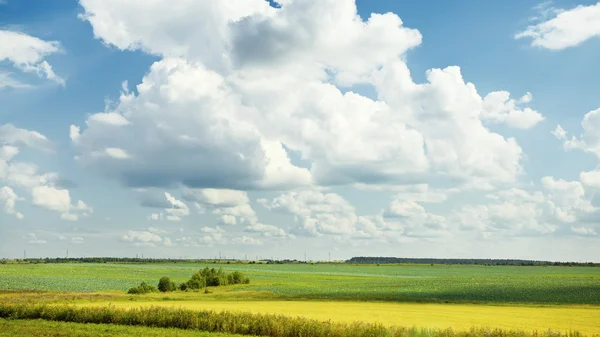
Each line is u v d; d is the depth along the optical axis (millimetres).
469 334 33750
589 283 121875
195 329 36719
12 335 32969
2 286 104250
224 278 117500
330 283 129000
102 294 76812
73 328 36406
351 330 32750
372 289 104125
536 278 155375
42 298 66375
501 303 70875
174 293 87812
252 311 53719
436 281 139625
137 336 32938
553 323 46938
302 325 34031
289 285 118688
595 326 45156
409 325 43906
